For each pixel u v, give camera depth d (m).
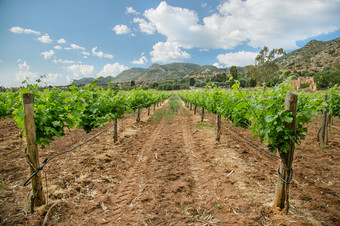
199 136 7.77
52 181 3.80
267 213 2.84
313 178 4.08
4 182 3.71
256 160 5.05
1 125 9.62
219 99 6.78
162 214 2.90
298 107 4.96
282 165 2.81
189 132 8.59
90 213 2.92
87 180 3.86
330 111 6.75
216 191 3.53
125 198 3.34
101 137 7.44
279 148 2.77
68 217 2.82
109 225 2.68
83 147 6.10
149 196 3.36
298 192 3.47
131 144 6.57
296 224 2.57
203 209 3.02
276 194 2.90
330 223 2.63
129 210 3.01
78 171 4.29
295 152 5.80
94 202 3.19
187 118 13.04
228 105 5.21
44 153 5.43
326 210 2.92
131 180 4.02
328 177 4.13
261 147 6.26
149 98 13.18
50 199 3.20
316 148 6.18
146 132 8.52
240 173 4.26
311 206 3.02
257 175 4.11
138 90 11.12
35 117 2.91
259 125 2.86
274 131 2.71
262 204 3.09
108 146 6.25
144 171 4.43
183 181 3.92
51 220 2.73
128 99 7.74
